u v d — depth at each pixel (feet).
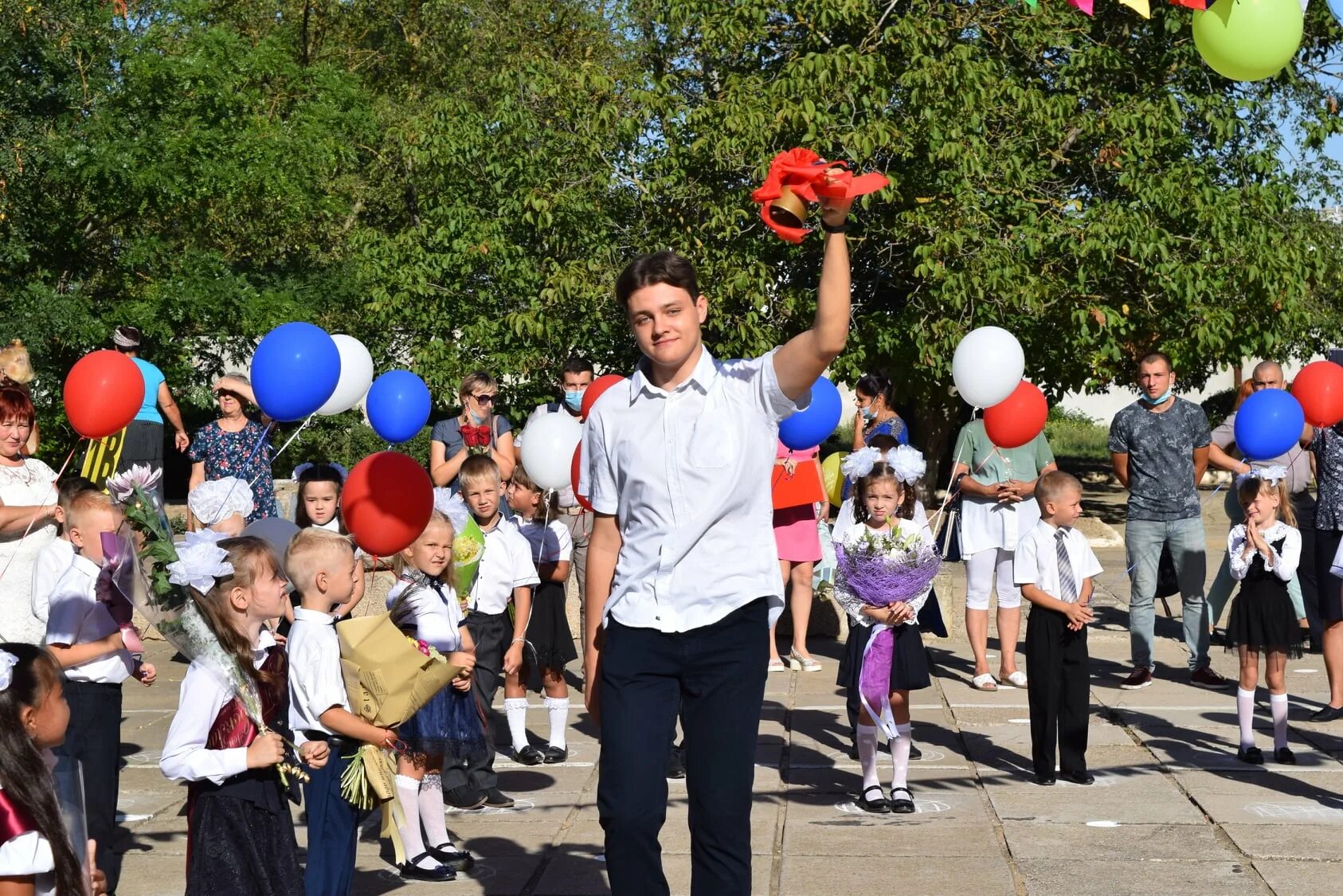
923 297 51.98
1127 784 21.70
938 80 49.47
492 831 19.77
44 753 11.05
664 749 12.20
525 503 25.49
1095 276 52.65
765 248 53.88
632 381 12.58
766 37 55.98
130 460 35.24
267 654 14.69
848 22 51.24
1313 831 19.02
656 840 12.26
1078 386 60.80
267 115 68.39
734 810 12.15
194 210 61.87
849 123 49.60
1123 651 33.50
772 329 52.16
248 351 67.92
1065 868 17.54
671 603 12.08
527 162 57.00
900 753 20.42
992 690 29.32
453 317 60.39
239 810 13.41
